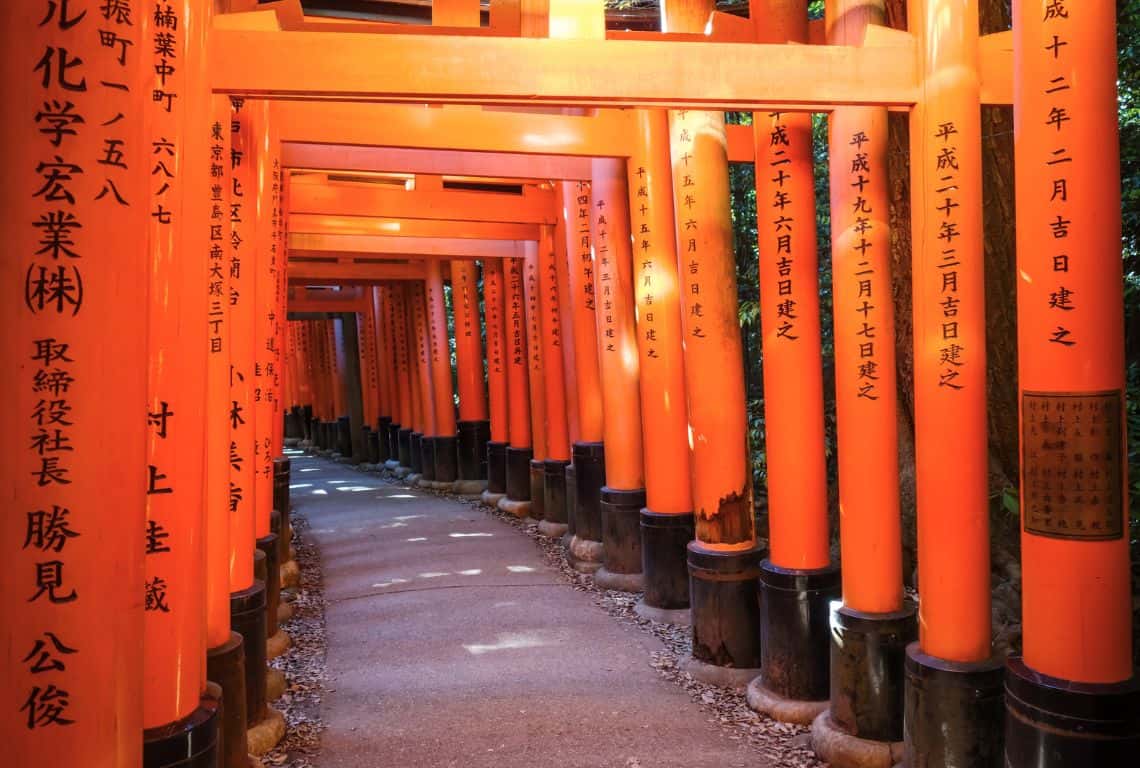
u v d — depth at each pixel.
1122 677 3.30
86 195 2.34
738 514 6.12
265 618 5.15
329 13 8.10
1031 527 3.45
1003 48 4.18
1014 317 6.35
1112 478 3.30
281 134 6.74
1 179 2.31
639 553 8.56
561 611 7.78
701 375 6.14
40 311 2.31
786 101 4.29
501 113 7.06
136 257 2.45
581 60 4.26
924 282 4.17
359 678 6.18
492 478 14.19
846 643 4.72
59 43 2.32
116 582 2.41
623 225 8.43
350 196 10.01
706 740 5.02
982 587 4.11
